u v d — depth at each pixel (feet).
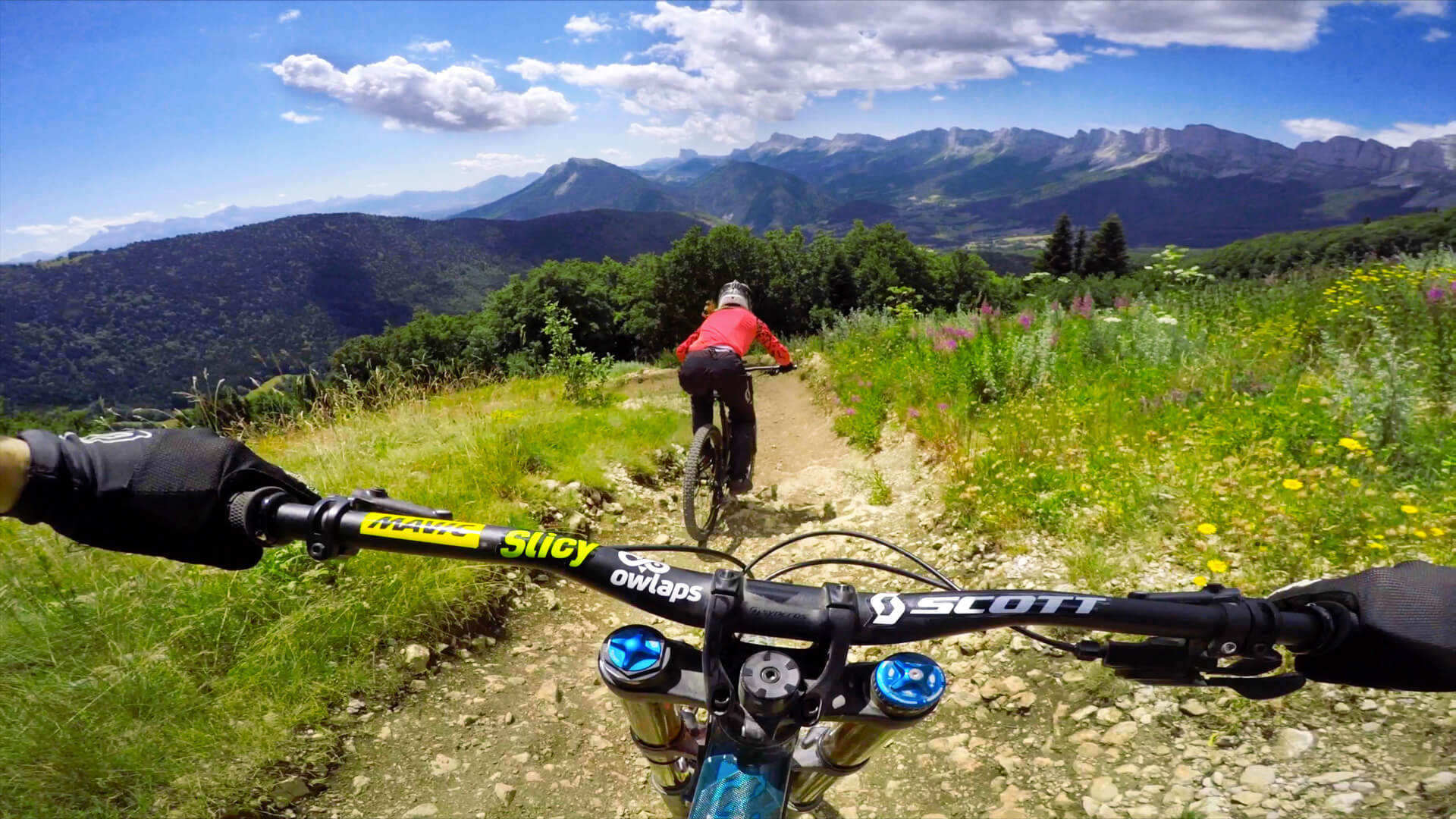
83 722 9.75
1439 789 8.57
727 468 22.39
